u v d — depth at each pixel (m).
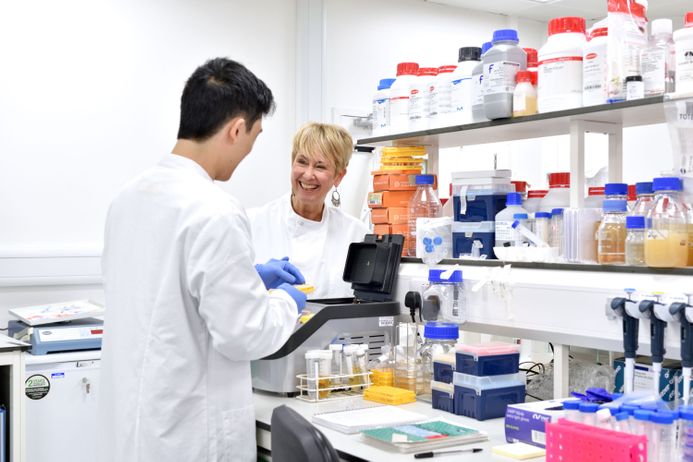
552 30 2.04
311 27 4.25
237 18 4.06
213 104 1.78
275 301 1.89
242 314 1.70
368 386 2.23
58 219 3.53
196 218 1.70
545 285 1.97
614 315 1.76
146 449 1.70
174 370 1.71
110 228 1.86
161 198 1.76
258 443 1.95
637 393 1.54
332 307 2.22
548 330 1.97
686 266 1.71
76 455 2.92
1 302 3.39
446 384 2.01
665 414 1.36
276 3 4.20
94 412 2.95
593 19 5.20
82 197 3.59
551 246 2.14
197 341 1.75
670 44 1.84
